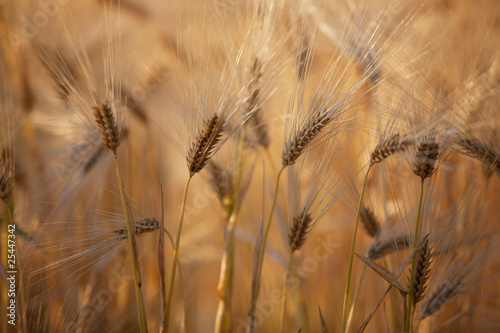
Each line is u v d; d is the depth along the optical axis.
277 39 1.18
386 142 1.07
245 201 1.61
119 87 1.09
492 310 1.36
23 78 1.29
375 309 1.08
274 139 1.48
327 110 1.09
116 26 1.32
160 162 1.45
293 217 1.18
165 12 1.44
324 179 1.17
